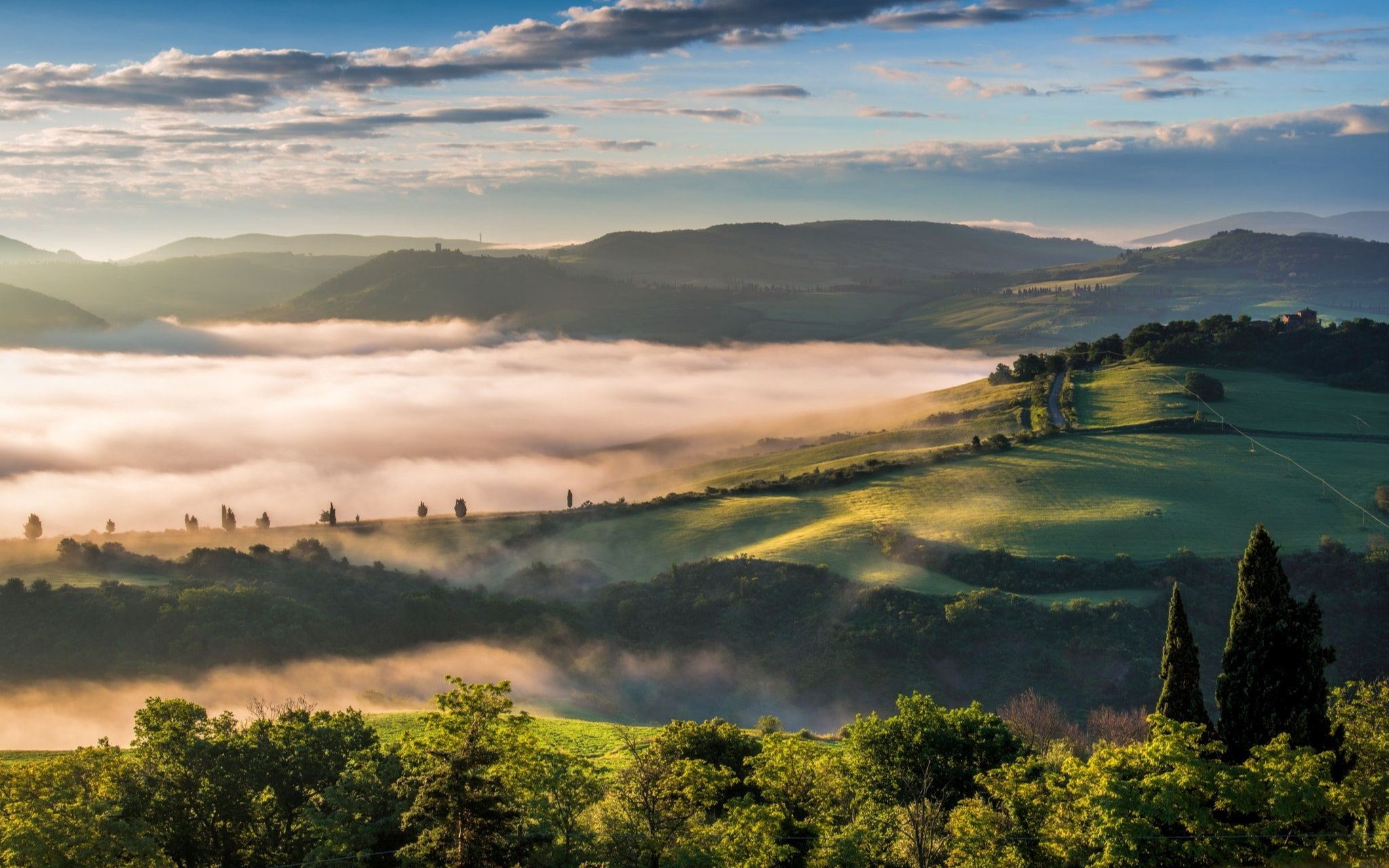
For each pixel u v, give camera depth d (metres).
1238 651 53.25
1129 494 177.25
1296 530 160.38
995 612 143.00
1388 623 134.62
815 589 156.50
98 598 147.25
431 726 49.97
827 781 60.06
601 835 49.94
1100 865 44.31
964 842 48.66
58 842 45.53
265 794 51.44
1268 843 46.09
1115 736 98.00
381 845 49.53
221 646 138.62
